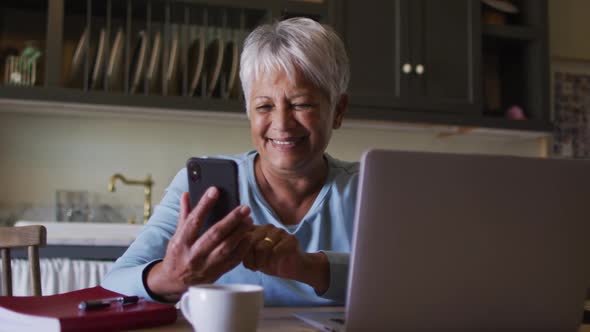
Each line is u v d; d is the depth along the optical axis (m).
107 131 2.92
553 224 0.74
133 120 2.96
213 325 0.67
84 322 0.75
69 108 2.68
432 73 3.01
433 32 3.03
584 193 0.74
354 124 3.07
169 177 2.98
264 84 1.18
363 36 2.93
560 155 3.51
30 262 1.25
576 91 3.57
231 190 0.84
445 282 0.73
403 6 2.99
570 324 0.79
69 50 2.83
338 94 1.25
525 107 3.31
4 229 1.30
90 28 2.82
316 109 1.18
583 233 0.75
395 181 0.69
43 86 2.56
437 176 0.70
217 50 2.75
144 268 0.96
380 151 0.69
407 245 0.71
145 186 2.87
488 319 0.76
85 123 2.89
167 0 2.67
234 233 0.82
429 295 0.73
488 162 0.71
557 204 0.74
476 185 0.71
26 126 2.83
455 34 3.06
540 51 3.25
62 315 0.76
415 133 3.35
